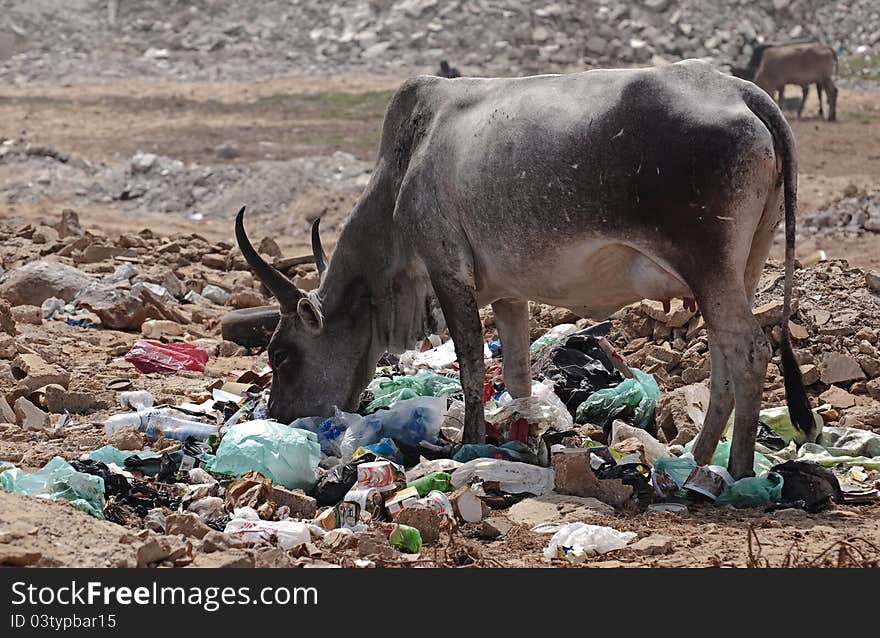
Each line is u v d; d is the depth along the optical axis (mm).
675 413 19656
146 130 66500
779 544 14430
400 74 86062
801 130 65250
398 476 16672
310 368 19953
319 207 46844
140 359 24141
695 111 16016
